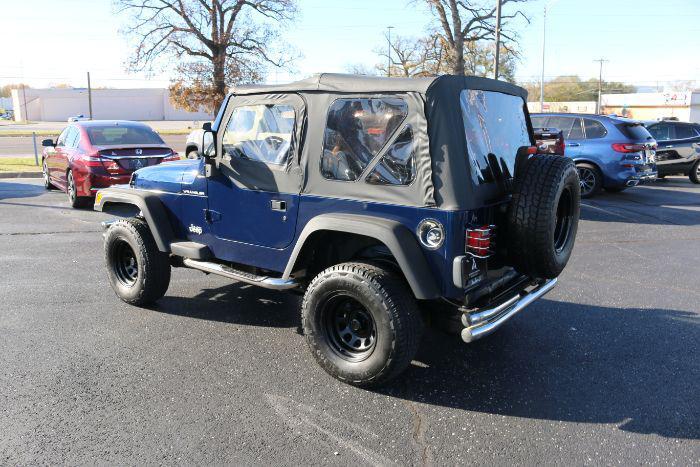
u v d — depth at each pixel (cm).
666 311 538
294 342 455
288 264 405
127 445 311
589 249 784
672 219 997
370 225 356
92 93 8481
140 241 507
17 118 8862
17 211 1030
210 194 464
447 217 339
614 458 304
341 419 341
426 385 386
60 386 376
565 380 395
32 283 602
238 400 362
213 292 580
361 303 364
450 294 349
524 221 360
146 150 1018
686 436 326
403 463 299
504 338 471
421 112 346
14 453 301
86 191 995
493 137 398
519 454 308
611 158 1150
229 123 445
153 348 440
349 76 379
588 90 8788
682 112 6144
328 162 389
